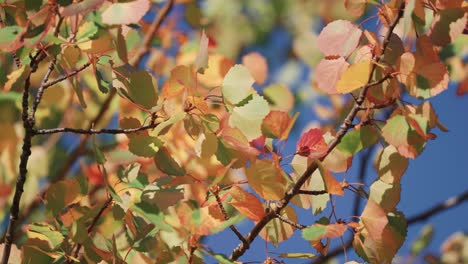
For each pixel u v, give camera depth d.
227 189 1.61
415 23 1.60
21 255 1.62
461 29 1.60
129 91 1.60
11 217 1.61
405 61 1.58
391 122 1.59
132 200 1.59
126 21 1.53
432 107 1.58
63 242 1.62
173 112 1.61
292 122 1.59
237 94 1.59
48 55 1.57
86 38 1.55
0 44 1.52
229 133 1.60
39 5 1.55
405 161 1.61
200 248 1.58
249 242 1.61
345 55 1.61
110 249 1.60
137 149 1.60
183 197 1.58
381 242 1.61
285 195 1.60
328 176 1.55
